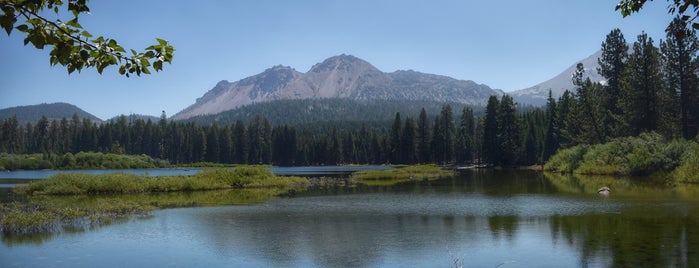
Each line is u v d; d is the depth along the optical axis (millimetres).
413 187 42875
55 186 36094
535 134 103812
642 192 33156
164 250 15625
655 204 26031
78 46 5078
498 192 35969
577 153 67062
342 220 22031
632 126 64500
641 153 51312
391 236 17922
